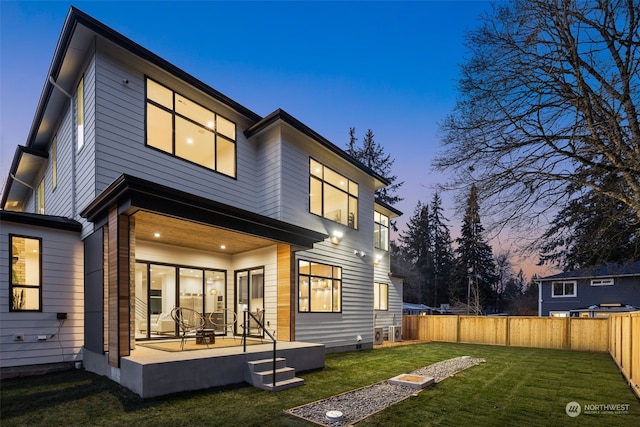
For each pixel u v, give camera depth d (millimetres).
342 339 11742
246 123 10930
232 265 11281
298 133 10961
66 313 7734
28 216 7469
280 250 9891
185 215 6859
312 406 5320
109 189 6254
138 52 8211
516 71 5629
